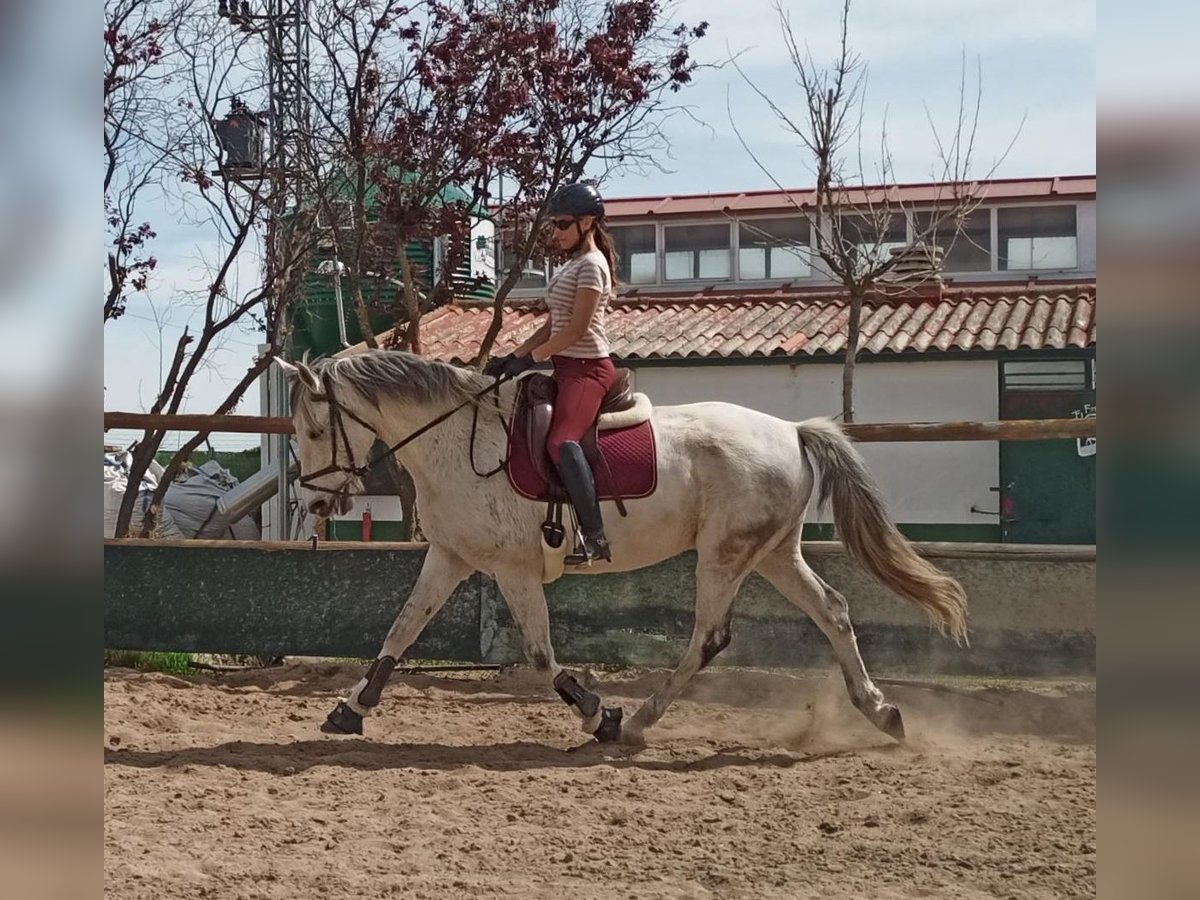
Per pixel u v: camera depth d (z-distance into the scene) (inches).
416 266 521.3
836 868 152.9
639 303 661.9
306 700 285.4
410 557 318.0
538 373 230.4
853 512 239.1
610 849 162.1
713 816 179.3
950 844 163.0
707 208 689.0
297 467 490.3
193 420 317.4
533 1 418.9
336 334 594.6
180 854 155.9
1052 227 647.1
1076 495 535.5
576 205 223.0
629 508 226.8
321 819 175.0
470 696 294.7
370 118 425.1
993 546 289.1
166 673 326.3
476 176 421.1
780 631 299.6
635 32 418.0
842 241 448.1
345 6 417.4
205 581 326.0
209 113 442.3
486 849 161.2
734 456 231.9
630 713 274.7
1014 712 272.7
